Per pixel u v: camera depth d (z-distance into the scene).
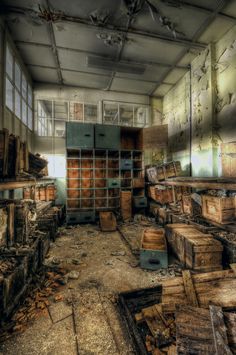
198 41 4.80
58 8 3.78
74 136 5.73
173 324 1.62
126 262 3.08
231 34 4.34
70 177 6.13
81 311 1.94
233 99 4.33
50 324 1.77
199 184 3.84
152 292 2.19
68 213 5.55
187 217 4.14
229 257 2.57
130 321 1.71
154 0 3.58
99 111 7.52
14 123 4.81
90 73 6.34
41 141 6.95
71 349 1.52
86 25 4.22
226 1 3.62
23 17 4.00
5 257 2.22
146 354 1.37
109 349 1.51
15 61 4.92
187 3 3.67
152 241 3.24
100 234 4.67
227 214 3.11
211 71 4.86
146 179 6.88
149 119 8.01
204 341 1.24
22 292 2.04
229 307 1.56
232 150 3.78
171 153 7.40
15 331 1.68
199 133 5.47
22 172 3.15
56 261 3.10
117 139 6.16
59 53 5.27
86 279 2.57
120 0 3.57
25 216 2.61
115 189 6.41
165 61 5.68
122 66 5.91
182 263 2.86
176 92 6.98
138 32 4.45
